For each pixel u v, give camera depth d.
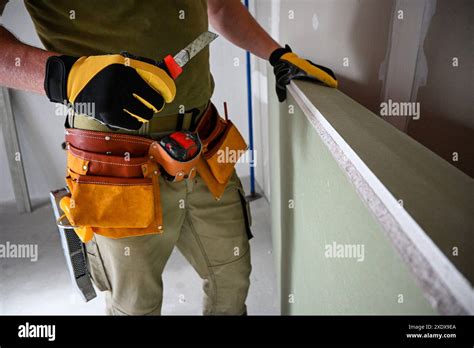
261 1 2.09
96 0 0.80
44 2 0.83
